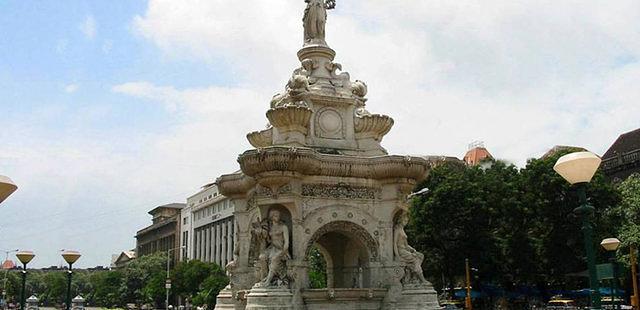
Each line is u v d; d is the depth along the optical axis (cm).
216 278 6919
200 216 10875
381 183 1994
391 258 1936
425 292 1897
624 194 4822
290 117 1956
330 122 2069
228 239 9450
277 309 1734
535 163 4806
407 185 1980
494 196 4803
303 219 1870
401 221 1994
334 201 1927
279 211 1866
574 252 4569
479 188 4803
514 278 4972
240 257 2162
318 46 2175
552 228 4662
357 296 1855
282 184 1845
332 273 2284
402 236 1973
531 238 4778
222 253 9581
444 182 4869
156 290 8400
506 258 4844
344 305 1847
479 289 5100
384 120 2102
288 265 1809
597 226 4456
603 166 6675
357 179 1972
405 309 1859
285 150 1803
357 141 2097
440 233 4797
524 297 5212
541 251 4719
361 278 2014
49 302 16162
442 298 5466
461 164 6406
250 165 1838
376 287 1914
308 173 1886
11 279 12731
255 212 2056
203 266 7956
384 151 2095
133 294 10494
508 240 4822
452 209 4734
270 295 1747
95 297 12456
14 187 1180
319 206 1903
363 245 1962
